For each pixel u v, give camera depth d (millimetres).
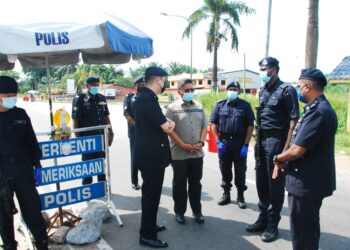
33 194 3402
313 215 2906
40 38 3160
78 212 4312
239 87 4891
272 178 3852
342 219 4551
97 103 5406
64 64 5379
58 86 55688
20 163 3318
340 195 5473
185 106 4371
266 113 3879
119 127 15117
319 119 2719
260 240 3961
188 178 4477
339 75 15320
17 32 3094
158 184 3760
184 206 4469
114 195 5582
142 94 3709
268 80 3867
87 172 4262
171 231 4219
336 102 12625
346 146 9367
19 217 4535
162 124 3609
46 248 3525
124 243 3867
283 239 3977
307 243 2951
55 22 3283
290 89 3689
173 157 4344
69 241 3779
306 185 2844
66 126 4082
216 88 26812
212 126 5102
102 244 3834
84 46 3355
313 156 2832
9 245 3420
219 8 25641
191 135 4312
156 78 3680
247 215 4711
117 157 8688
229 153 4941
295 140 2848
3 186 3219
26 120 3402
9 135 3248
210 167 7316
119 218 4355
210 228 4301
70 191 4168
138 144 3734
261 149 4016
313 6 10906
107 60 5336
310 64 11062
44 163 7711
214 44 26625
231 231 4211
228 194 5145
